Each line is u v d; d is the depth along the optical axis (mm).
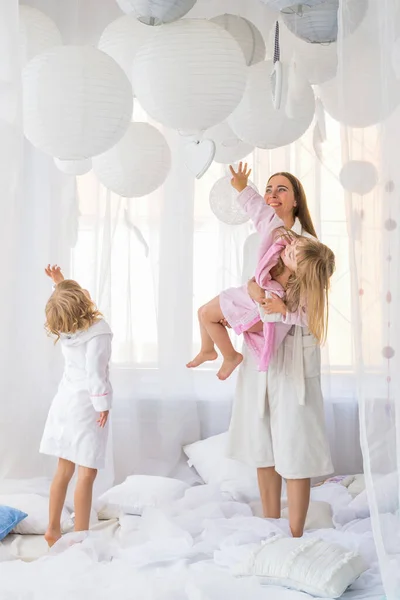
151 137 2971
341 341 3699
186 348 3809
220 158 3254
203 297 3844
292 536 2879
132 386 3752
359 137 2053
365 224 2053
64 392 3080
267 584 2357
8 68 2379
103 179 3018
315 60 2785
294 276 2857
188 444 3854
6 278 2496
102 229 3674
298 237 2883
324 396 3662
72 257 3643
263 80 2703
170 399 3793
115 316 3750
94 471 3037
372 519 2047
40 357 3547
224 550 2580
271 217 2930
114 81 2270
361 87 2043
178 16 2293
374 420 2039
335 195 3643
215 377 3863
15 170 2430
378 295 2039
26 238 3531
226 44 2248
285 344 2898
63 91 2229
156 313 3789
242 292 3020
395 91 1982
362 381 2049
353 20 2045
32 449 3494
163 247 3773
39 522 3082
